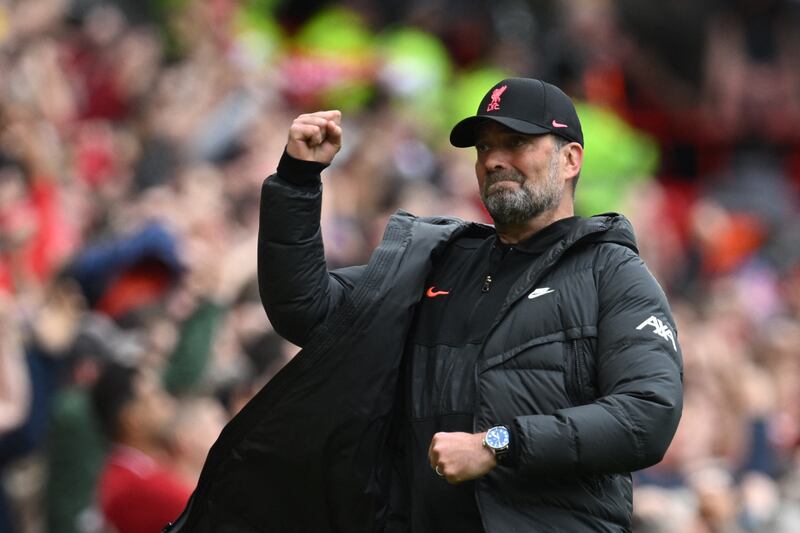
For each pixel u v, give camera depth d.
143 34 40.16
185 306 23.45
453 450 13.41
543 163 14.66
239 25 42.88
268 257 14.55
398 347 14.89
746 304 42.72
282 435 14.74
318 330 14.71
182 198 27.09
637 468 13.44
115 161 33.62
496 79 44.62
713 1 56.38
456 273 15.25
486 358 14.23
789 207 53.19
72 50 37.72
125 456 20.06
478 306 14.79
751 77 56.28
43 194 27.81
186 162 33.41
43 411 22.48
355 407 14.73
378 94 40.78
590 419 13.30
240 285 25.31
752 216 51.34
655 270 43.66
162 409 20.33
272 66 42.44
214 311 23.02
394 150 38.25
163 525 19.67
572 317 14.16
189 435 20.59
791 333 38.84
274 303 14.65
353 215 35.22
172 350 22.33
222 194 30.94
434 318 15.05
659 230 45.66
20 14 35.97
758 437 32.38
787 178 54.97
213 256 25.05
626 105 53.38
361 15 45.84
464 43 47.38
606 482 14.11
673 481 27.81
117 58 37.78
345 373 14.73
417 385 14.79
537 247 14.79
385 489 15.00
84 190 30.97
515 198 14.62
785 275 47.22
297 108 41.50
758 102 56.12
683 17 56.28
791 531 27.56
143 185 32.47
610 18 54.03
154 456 20.19
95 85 37.12
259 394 14.72
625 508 14.23
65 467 21.09
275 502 14.91
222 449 14.85
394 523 14.96
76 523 20.97
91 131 34.62
